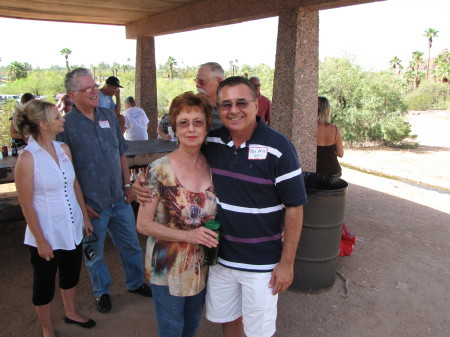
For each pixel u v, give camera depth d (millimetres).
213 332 2850
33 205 2266
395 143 14109
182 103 1799
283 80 4145
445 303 3342
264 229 1902
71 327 2830
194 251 1922
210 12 5270
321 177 3594
